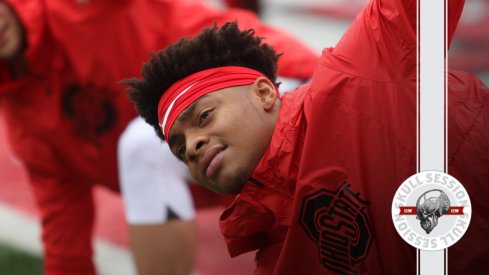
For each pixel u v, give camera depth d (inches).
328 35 744.3
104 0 302.5
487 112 196.4
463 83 200.4
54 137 324.5
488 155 191.5
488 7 729.0
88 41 307.4
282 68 287.4
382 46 191.5
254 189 189.6
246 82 190.5
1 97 328.5
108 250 454.3
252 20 303.6
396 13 189.8
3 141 677.9
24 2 306.7
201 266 425.1
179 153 192.4
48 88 320.2
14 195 562.3
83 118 320.8
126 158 300.0
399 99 187.8
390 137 186.4
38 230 493.7
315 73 195.6
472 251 187.8
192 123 187.5
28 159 335.0
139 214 301.4
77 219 341.4
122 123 318.3
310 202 186.2
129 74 310.5
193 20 304.7
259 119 188.2
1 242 475.5
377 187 185.2
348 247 186.4
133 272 423.8
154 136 297.3
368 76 190.1
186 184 307.7
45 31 311.1
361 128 187.0
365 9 199.0
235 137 185.2
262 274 201.3
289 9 808.3
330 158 186.7
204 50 194.7
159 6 306.3
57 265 341.7
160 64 195.3
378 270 187.2
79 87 316.8
